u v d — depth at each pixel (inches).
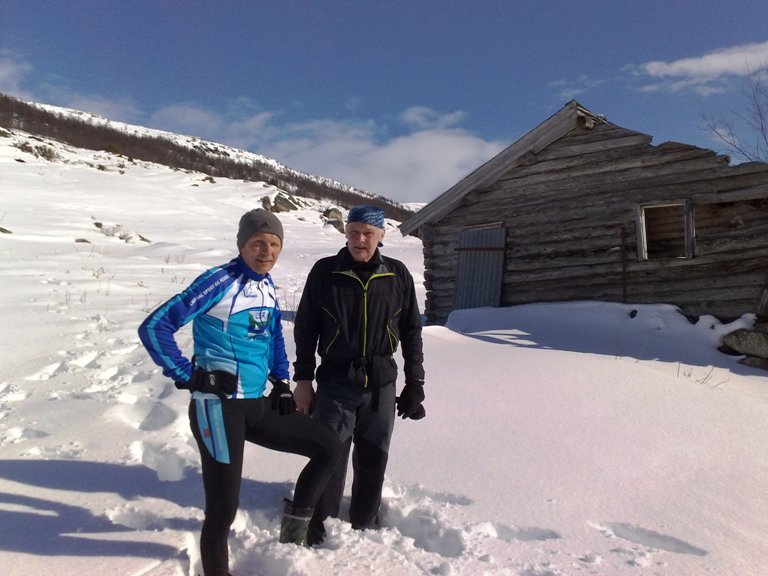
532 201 472.7
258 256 106.3
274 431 109.3
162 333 96.6
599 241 444.1
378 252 131.0
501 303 476.7
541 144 462.3
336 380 126.6
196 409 103.3
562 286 455.8
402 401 132.5
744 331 350.9
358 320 125.9
